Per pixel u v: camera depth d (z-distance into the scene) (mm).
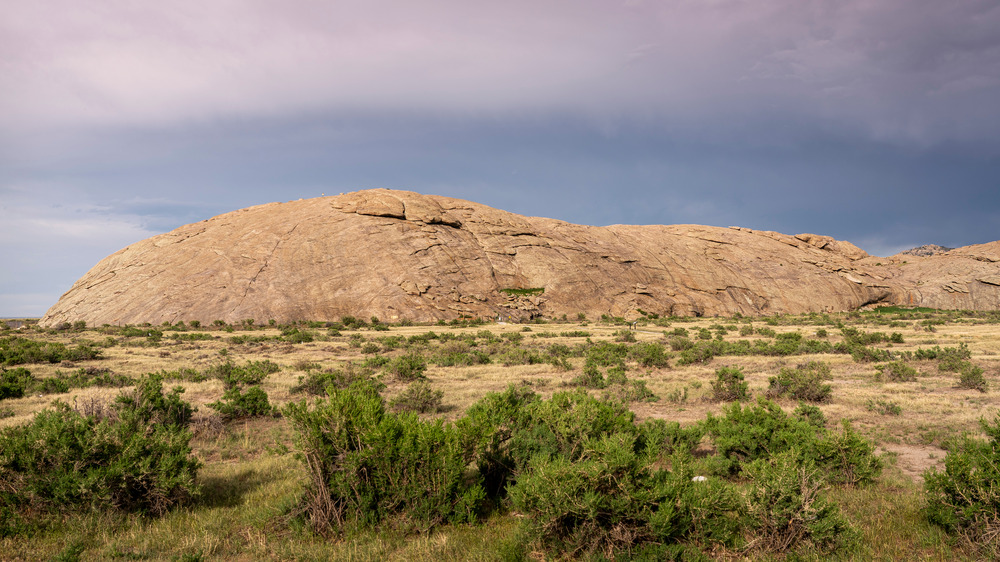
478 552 6055
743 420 10242
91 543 6461
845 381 22016
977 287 127438
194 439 12242
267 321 81312
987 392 17859
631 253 128750
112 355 34344
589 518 6090
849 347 33938
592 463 6332
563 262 113938
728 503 6406
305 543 6496
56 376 24047
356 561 5930
